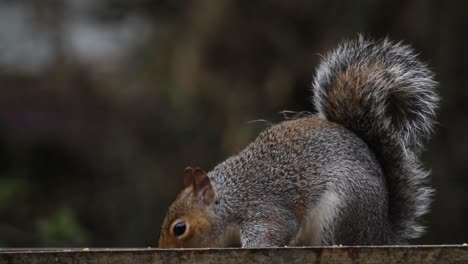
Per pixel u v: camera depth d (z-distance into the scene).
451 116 17.55
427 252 6.30
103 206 19.00
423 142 9.01
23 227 16.31
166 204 18.56
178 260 6.38
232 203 8.53
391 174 8.78
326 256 6.34
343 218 8.29
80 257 6.41
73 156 20.73
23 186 17.34
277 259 6.34
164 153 19.19
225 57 19.17
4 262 6.40
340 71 9.12
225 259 6.36
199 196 8.55
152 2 20.92
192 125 18.97
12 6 22.48
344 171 8.37
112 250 6.42
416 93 8.91
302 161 8.52
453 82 17.70
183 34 19.52
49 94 21.94
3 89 22.03
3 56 22.48
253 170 8.60
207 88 18.98
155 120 19.36
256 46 19.14
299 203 8.46
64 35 22.55
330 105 8.97
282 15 19.28
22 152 20.84
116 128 19.80
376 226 8.43
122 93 19.81
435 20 18.06
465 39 17.92
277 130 8.82
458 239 17.03
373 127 8.77
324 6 18.92
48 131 20.97
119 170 19.52
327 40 18.53
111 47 23.06
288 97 18.86
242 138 18.06
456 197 17.09
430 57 17.94
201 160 18.73
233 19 19.19
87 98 21.88
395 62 9.05
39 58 22.73
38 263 6.41
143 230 18.39
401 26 18.25
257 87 18.98
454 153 17.31
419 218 8.94
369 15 18.45
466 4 17.94
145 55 19.75
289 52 19.00
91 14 22.20
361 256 6.32
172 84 19.17
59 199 19.59
